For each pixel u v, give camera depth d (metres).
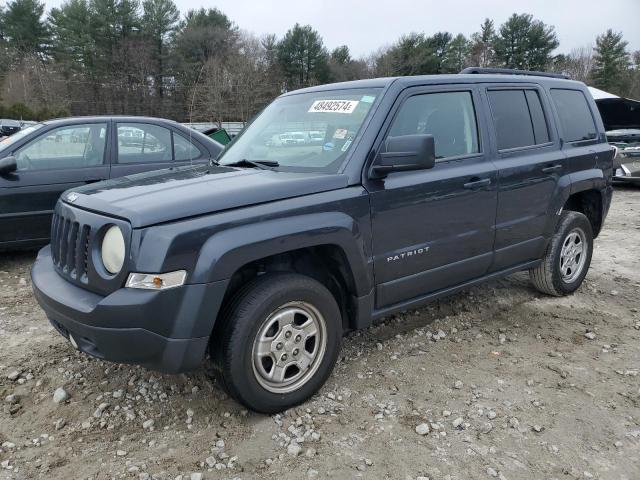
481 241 4.15
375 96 3.68
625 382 3.61
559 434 3.05
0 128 25.64
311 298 3.19
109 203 2.98
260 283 3.04
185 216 2.80
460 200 3.91
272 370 3.12
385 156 3.35
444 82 3.99
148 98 53.19
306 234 3.06
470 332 4.42
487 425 3.11
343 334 3.66
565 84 5.18
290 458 2.84
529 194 4.47
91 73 52.56
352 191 3.33
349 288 3.43
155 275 2.68
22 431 3.09
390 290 3.64
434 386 3.55
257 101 48.22
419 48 58.00
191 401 3.37
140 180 3.51
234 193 2.99
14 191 5.81
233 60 50.22
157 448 2.93
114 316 2.70
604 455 2.88
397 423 3.14
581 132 5.20
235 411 3.26
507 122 4.41
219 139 12.27
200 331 2.79
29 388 3.54
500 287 5.46
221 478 2.70
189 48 54.56
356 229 3.31
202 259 2.76
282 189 3.12
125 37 54.31
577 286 5.28
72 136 6.29
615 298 5.24
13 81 48.12
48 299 3.04
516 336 4.34
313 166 3.53
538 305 5.01
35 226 6.00
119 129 6.54
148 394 3.45
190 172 3.70
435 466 2.78
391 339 4.26
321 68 59.28
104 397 3.42
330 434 3.04
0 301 5.11
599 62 65.19
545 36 59.78
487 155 4.17
